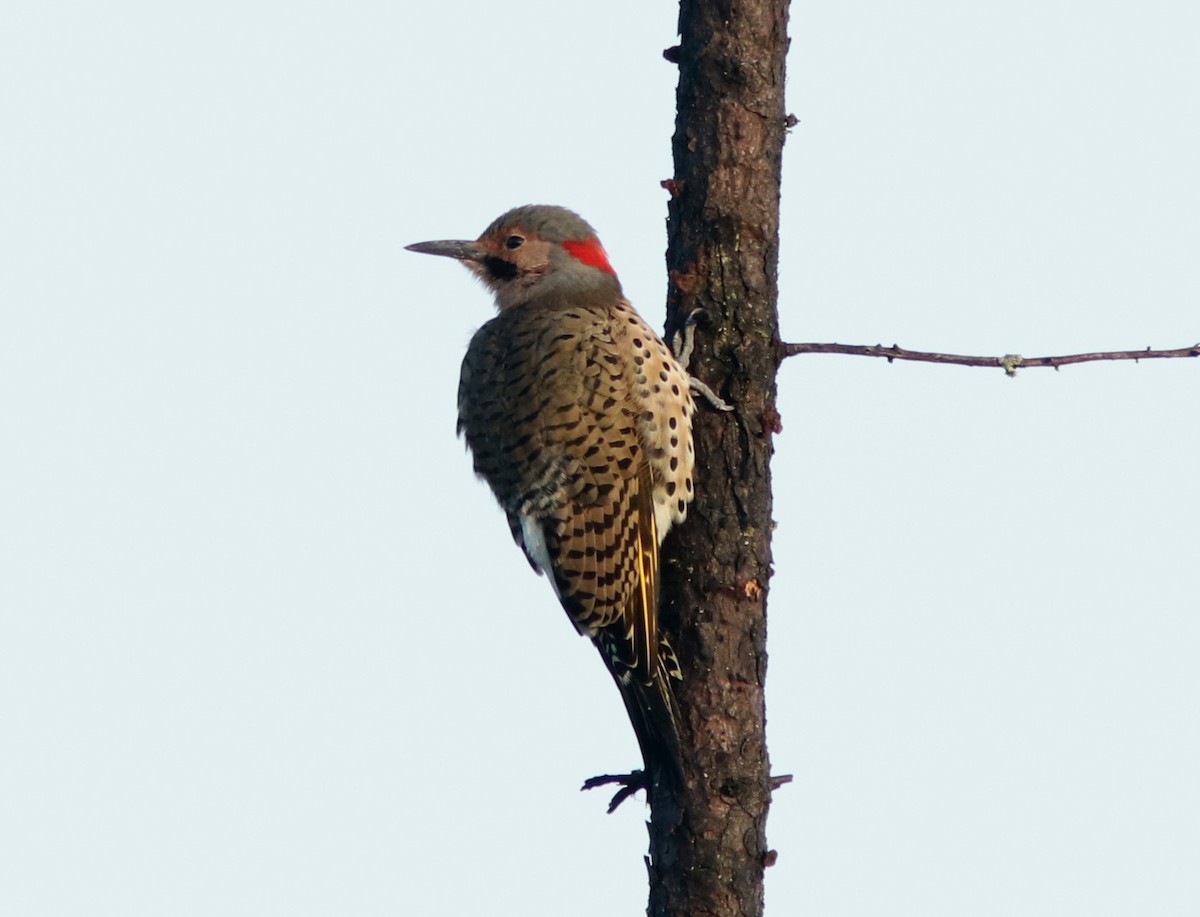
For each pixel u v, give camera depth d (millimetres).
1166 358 10266
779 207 10734
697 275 10539
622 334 11500
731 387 10492
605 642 10906
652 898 10078
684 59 10625
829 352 10578
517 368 11719
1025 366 10359
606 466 11047
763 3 10461
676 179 10625
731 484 10469
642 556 10742
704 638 10289
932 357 10430
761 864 10086
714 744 10133
